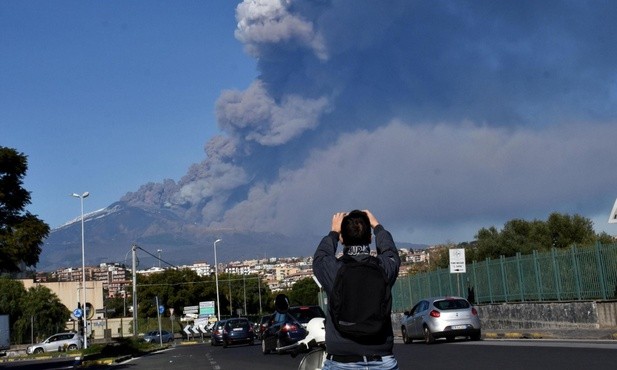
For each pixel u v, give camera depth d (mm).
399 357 21578
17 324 84188
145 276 112438
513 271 33531
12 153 39438
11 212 40500
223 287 118438
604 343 21578
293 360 26125
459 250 32906
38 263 41406
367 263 4852
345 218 5199
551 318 29859
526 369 15648
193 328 81875
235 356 32188
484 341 26797
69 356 53812
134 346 44688
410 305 48438
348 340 4816
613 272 26203
